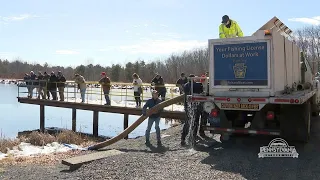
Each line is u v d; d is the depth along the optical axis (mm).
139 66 78438
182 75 15445
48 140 13773
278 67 7402
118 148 9656
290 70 8547
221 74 7660
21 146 12969
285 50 8047
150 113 9781
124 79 76375
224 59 7613
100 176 6363
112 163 7285
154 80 15469
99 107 16922
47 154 10617
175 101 9883
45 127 20422
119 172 6492
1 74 112875
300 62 10164
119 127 20375
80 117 25859
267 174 5781
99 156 8125
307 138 7785
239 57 7438
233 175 5809
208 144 8711
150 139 10648
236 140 8906
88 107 17453
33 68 109500
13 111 29891
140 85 16031
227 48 7562
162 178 5840
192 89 8164
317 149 7465
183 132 9109
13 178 6945
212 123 8000
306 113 7723
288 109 7742
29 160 9484
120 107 16062
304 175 5652
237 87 7492
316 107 10883
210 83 7789
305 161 6516
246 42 7348
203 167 6395
